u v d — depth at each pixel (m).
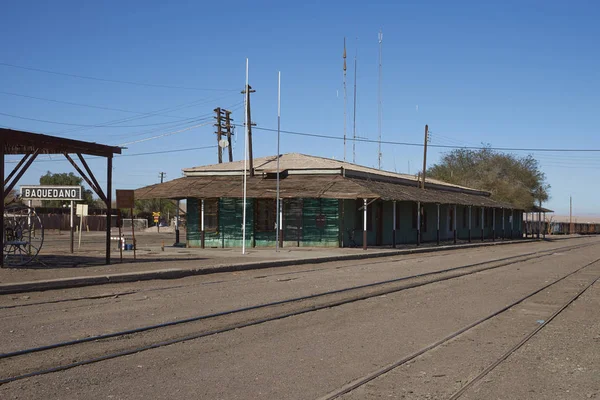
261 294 13.70
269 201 31.45
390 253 28.33
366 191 28.77
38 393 6.28
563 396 6.69
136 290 13.84
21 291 13.04
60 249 28.23
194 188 31.33
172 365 7.52
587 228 104.12
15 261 18.69
